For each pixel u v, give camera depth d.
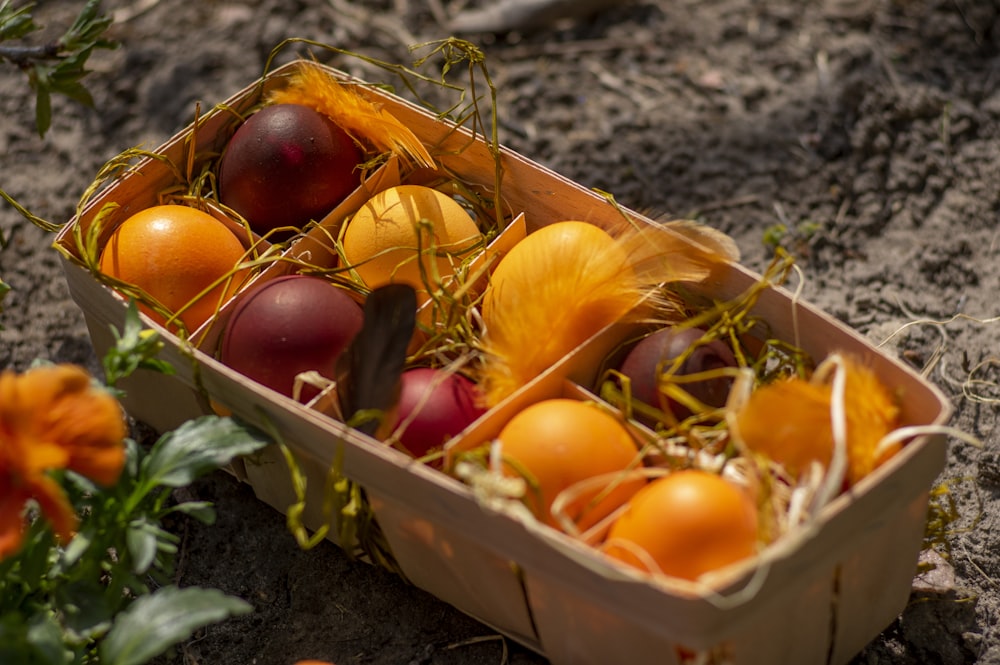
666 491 0.69
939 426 0.70
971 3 0.98
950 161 0.91
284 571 0.78
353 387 0.72
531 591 0.71
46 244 0.89
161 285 0.75
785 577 0.68
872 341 0.85
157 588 0.78
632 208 0.91
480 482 0.69
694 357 0.73
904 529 0.71
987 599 0.77
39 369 0.70
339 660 0.76
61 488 0.72
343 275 0.77
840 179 0.91
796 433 0.70
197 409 0.77
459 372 0.74
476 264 0.76
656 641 0.69
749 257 0.89
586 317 0.75
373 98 0.81
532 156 0.93
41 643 0.69
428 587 0.75
